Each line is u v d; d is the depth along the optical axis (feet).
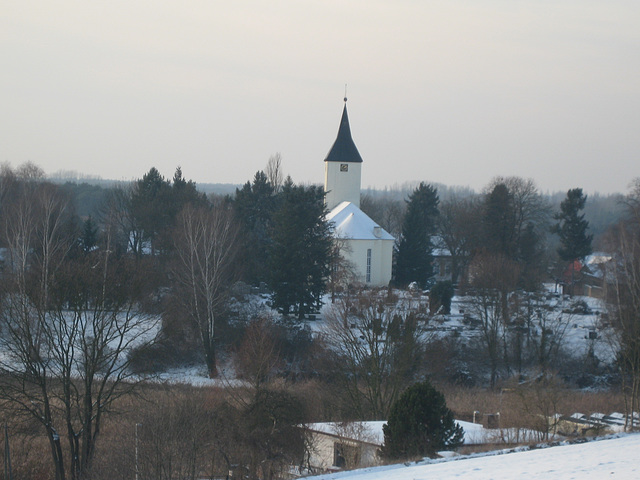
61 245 470.39
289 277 531.91
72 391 292.40
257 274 620.08
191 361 454.40
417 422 241.14
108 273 302.25
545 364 466.29
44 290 273.75
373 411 358.64
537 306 528.63
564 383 432.66
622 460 176.55
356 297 472.85
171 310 411.95
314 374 415.85
